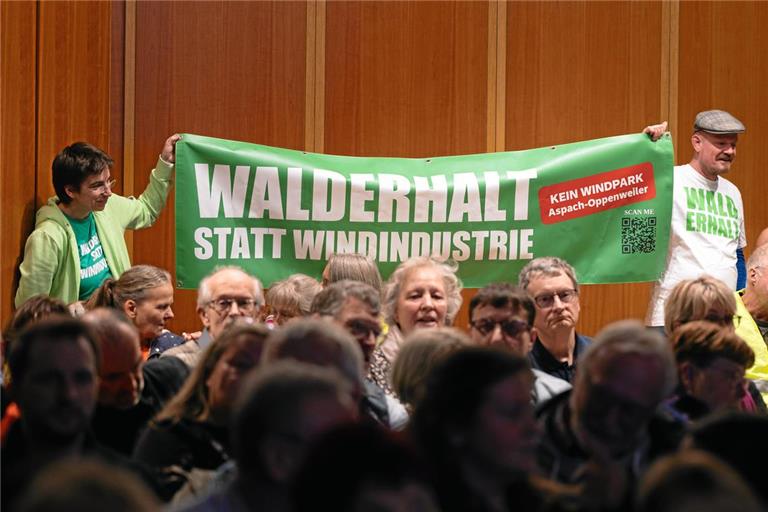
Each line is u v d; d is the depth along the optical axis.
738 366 4.37
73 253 7.00
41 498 1.83
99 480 1.84
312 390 2.76
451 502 3.16
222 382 3.83
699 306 5.30
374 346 4.78
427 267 5.58
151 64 8.51
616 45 8.95
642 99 8.98
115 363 4.19
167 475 3.77
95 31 7.84
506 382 3.18
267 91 8.66
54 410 3.31
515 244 7.38
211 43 8.58
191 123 8.56
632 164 7.39
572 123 8.93
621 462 3.53
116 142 8.48
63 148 7.42
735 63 9.07
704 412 4.38
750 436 2.95
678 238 7.93
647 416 3.50
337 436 2.23
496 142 8.88
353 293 4.76
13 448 3.44
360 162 7.39
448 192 7.35
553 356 5.62
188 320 8.61
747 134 9.12
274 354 3.56
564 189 7.38
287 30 8.67
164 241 8.61
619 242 7.39
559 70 8.91
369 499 2.13
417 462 2.21
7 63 6.84
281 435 2.72
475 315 4.90
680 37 9.00
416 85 8.82
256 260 7.27
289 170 7.29
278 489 2.79
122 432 4.35
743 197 9.14
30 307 4.89
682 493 2.08
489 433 3.15
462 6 8.84
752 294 6.61
